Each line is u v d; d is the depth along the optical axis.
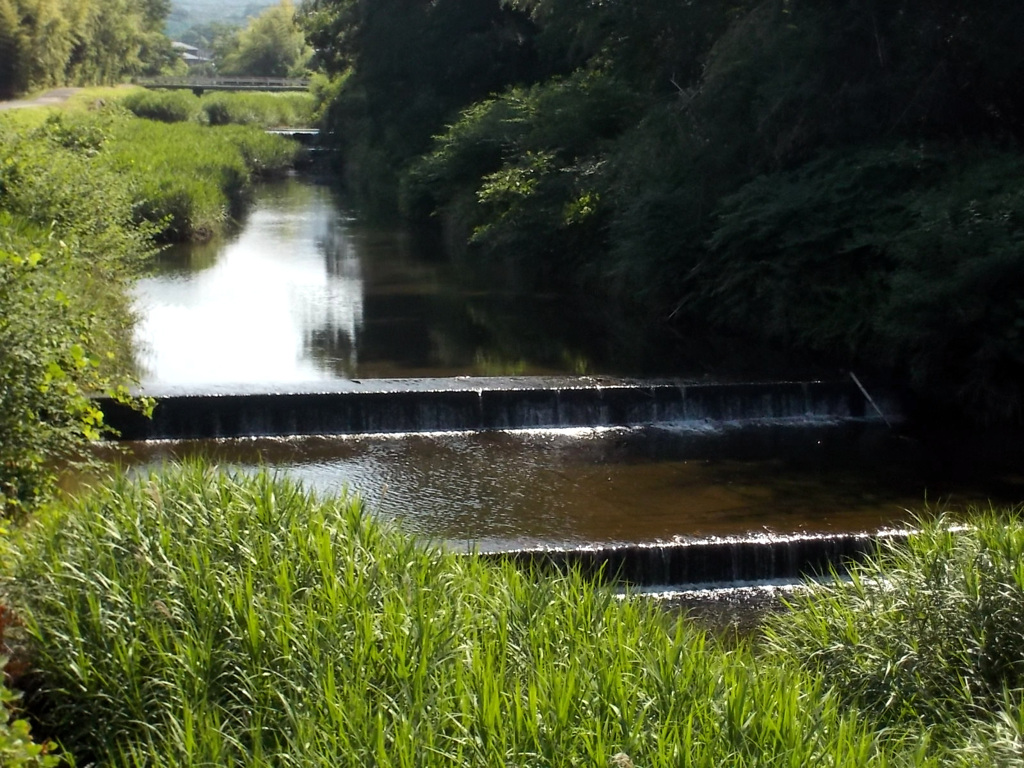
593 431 13.70
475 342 17.25
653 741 5.03
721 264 18.05
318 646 5.54
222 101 68.38
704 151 18.84
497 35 39.47
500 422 13.73
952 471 12.46
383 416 13.45
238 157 39.44
